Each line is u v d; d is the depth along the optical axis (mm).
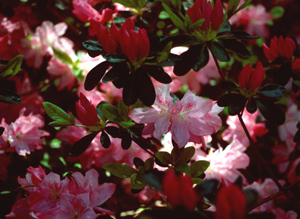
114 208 901
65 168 899
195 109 764
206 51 759
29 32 991
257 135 952
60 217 775
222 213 569
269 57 822
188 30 755
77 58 942
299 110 1031
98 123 766
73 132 918
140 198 882
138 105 767
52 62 959
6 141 891
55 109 764
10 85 792
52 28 975
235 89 769
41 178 789
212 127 765
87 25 966
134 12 918
